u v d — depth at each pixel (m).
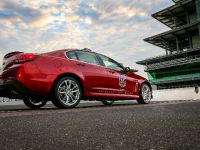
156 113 2.73
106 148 1.15
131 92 6.49
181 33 61.50
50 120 2.33
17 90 4.36
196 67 57.00
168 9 58.69
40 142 1.32
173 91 17.25
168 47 69.94
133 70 6.59
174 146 1.13
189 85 59.47
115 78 5.95
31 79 4.34
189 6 57.53
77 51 5.34
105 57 6.03
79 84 5.00
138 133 1.50
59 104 4.68
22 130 1.75
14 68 4.32
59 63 4.77
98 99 5.61
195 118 2.11
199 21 53.44
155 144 1.19
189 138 1.28
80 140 1.35
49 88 4.53
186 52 56.94
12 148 1.19
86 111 3.38
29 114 3.04
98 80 5.45
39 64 4.48
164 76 64.06
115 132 1.58
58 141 1.34
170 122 1.93
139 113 2.83
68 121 2.23
